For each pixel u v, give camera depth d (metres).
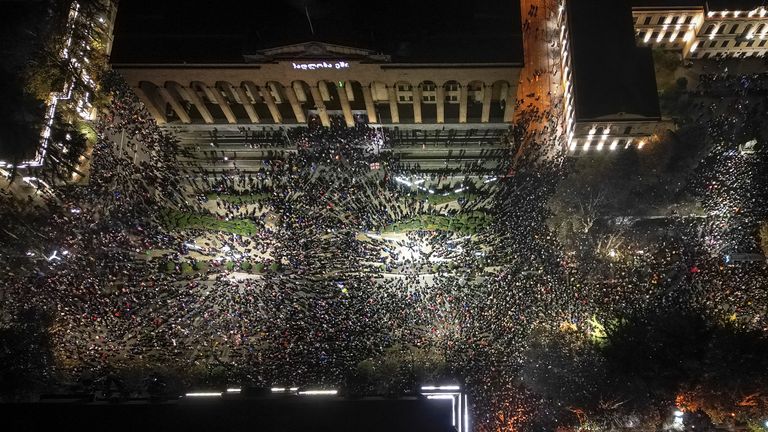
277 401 45.66
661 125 86.31
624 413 62.41
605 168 83.12
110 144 87.31
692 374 61.69
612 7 84.44
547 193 80.19
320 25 74.50
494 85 83.56
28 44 91.50
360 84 82.25
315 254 74.88
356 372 67.94
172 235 78.94
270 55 75.69
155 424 45.00
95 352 70.81
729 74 90.56
